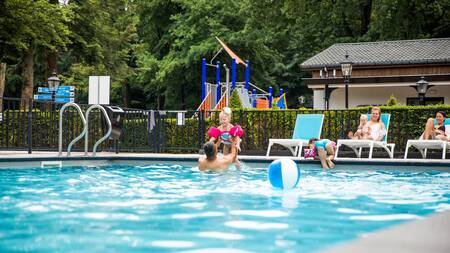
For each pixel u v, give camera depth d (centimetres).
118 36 2609
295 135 1112
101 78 1033
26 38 1905
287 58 4053
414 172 862
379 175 807
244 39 3231
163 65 3322
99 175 771
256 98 2225
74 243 299
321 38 3194
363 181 709
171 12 3647
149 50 3706
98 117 1284
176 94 3553
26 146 1273
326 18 3097
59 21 1933
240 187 609
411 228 321
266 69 3778
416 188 623
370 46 2506
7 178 713
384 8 2673
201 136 1317
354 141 1024
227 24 3388
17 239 311
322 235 325
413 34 2878
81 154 1070
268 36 3178
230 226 356
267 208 445
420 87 1691
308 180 720
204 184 641
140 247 289
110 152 1239
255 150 1318
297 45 3453
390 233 306
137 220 379
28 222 370
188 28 3338
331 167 922
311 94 4069
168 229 344
